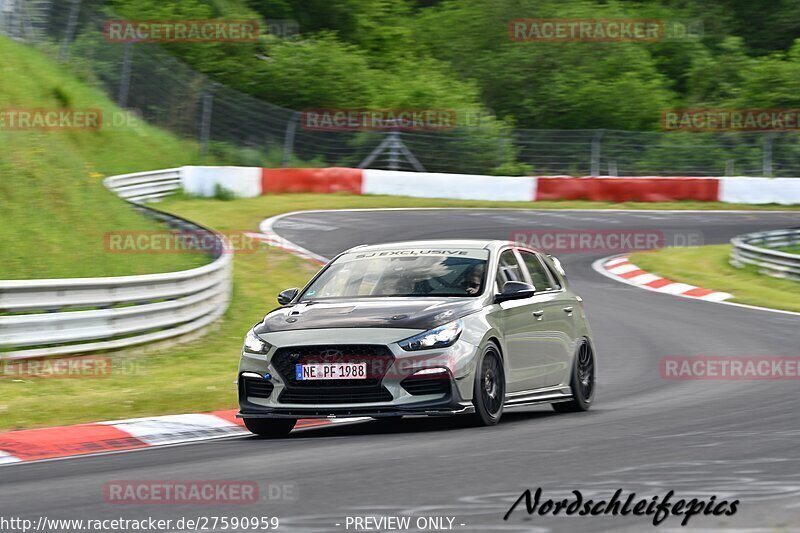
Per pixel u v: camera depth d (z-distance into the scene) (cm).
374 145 13362
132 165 10850
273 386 2822
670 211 11819
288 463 2323
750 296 7169
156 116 12625
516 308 3102
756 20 19862
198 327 5250
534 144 13888
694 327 5866
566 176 13175
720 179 12644
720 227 10738
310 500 1858
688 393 3744
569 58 16938
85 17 13112
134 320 4641
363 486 1980
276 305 6231
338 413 2752
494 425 2919
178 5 14638
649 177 12900
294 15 17100
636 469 2105
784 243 9450
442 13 18288
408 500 1833
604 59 16962
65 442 2888
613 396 3803
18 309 4084
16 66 10175
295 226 9338
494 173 13500
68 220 6178
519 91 16625
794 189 12681
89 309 4569
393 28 17350
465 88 15162
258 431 3017
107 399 3553
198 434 3119
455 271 3105
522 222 10294
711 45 19350
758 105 16200
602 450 2373
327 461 2325
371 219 10012
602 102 16088
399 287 3070
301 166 12925
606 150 13888
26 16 12469
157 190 10281
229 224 9162
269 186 11331
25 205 6016
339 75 14625
